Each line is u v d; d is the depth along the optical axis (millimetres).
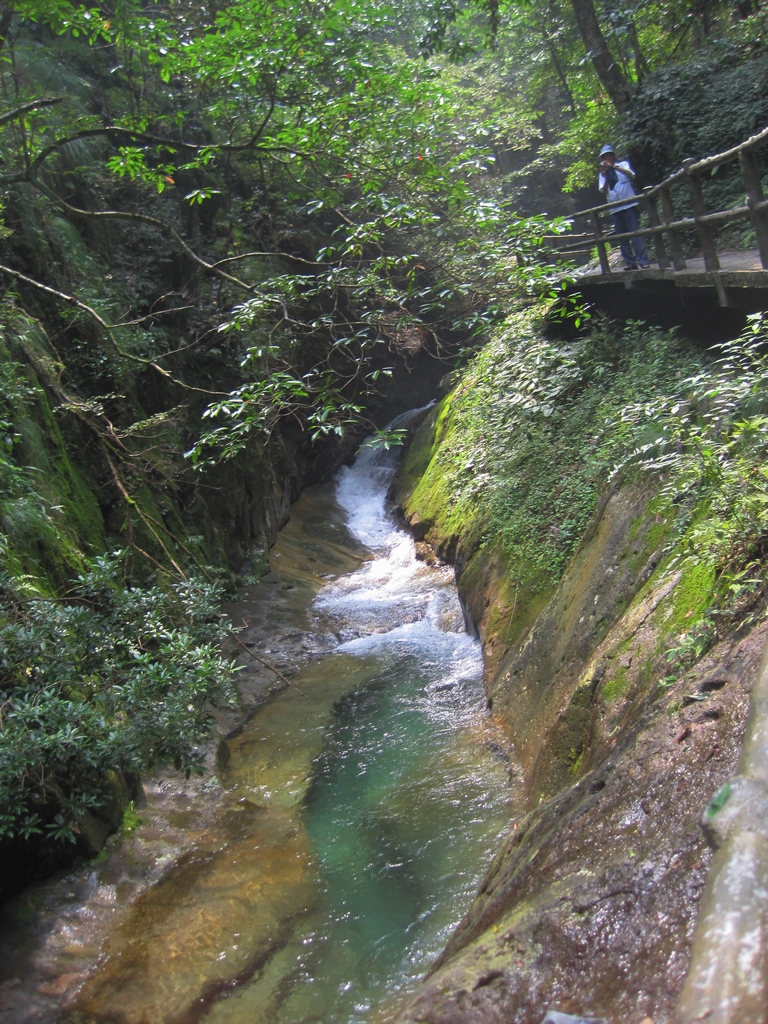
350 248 7246
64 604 6750
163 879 5766
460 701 8141
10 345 8266
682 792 2881
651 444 5848
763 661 2758
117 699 5605
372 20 9070
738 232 11539
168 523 10609
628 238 9234
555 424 9750
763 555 4184
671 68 14875
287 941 4902
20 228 10047
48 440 8445
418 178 8016
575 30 20891
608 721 4730
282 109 9461
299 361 15539
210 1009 4406
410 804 6293
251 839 6223
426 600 11250
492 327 11961
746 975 1540
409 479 15680
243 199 16703
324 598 12477
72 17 7816
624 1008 2066
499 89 22922
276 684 9711
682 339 8773
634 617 5246
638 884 2527
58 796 5270
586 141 17453
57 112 10141
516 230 7559
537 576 8133
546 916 2598
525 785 5941
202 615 6598
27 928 5074
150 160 14961
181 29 11055
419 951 4496
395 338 7430
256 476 13516
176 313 13234
